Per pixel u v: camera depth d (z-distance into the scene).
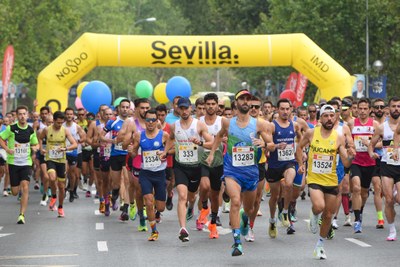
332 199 23.64
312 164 23.70
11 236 28.64
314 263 22.89
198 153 26.98
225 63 52.44
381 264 22.69
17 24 90.50
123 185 33.91
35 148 32.34
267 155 27.61
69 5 103.88
